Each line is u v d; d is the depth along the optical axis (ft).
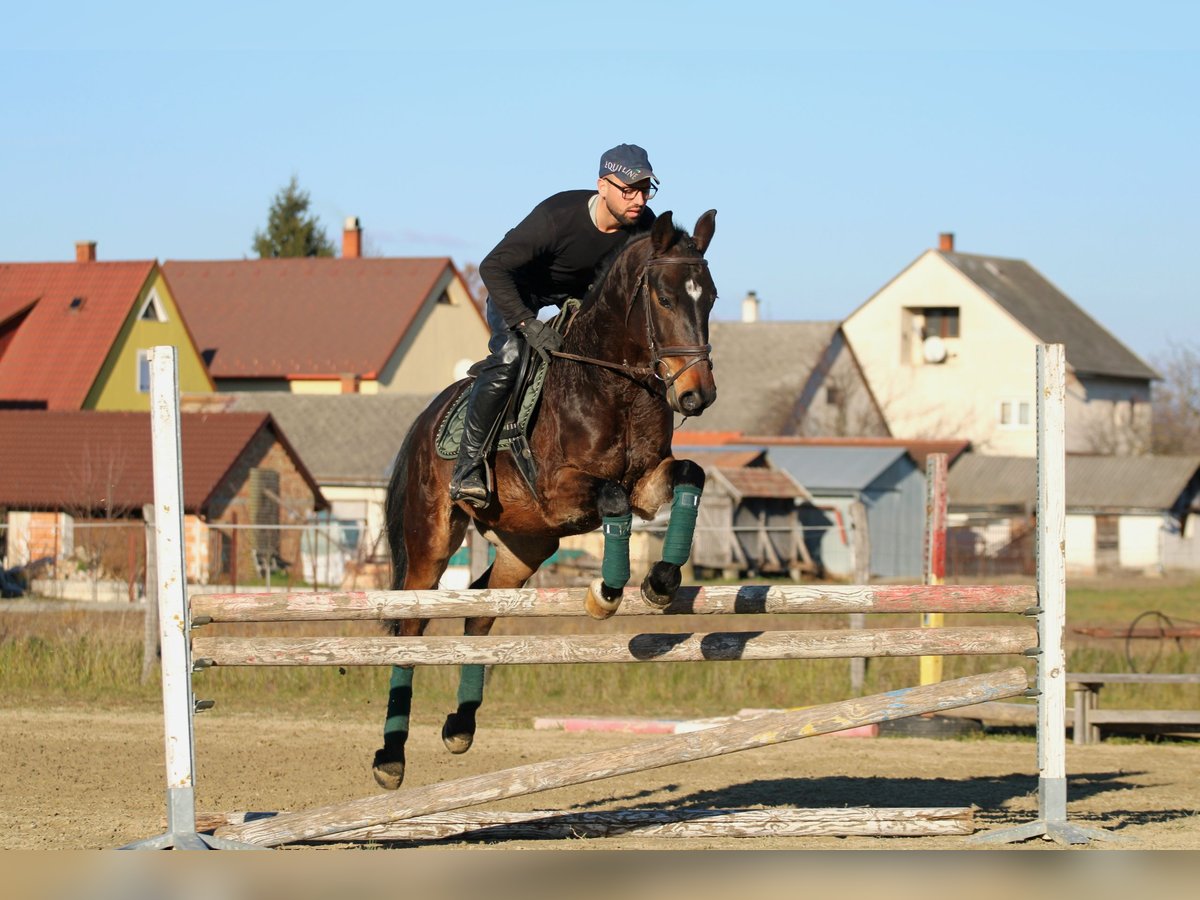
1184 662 59.00
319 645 26.17
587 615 25.14
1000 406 225.35
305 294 210.38
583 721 46.75
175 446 26.27
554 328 25.82
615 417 24.98
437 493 29.40
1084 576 175.22
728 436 180.86
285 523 130.00
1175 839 28.14
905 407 228.02
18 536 120.16
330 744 43.98
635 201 25.99
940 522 49.34
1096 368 228.63
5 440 130.21
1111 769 40.96
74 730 46.01
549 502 25.85
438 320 211.61
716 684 54.03
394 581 31.22
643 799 35.58
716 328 223.51
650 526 119.34
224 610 26.43
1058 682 27.53
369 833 27.78
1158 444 242.99
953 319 230.89
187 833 26.21
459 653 26.00
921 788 37.14
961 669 55.36
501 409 26.50
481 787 25.90
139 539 112.27
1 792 34.96
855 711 26.37
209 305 211.41
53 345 176.65
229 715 49.88
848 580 149.38
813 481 154.20
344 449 160.04
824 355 216.95
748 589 26.40
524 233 26.45
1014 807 34.14
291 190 317.83
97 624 64.90
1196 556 190.70
